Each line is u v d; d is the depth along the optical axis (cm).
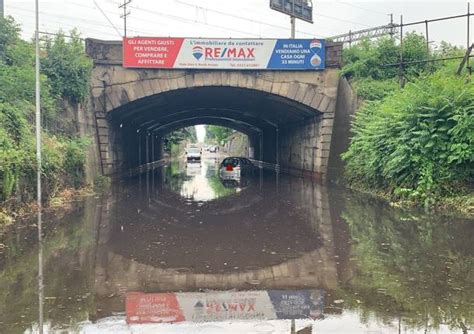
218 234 1245
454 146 1678
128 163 3909
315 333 575
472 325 595
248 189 2583
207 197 2180
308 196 2180
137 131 4594
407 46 2747
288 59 2781
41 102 2064
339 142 2780
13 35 2317
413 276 819
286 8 3675
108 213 1622
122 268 895
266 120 4647
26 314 644
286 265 915
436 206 1697
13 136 1669
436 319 616
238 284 789
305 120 3559
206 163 6419
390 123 2020
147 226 1367
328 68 2844
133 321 618
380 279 804
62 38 2448
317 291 747
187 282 802
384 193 2069
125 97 2700
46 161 1764
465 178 1712
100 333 579
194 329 591
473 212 1569
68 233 1248
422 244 1085
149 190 2491
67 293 738
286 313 647
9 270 873
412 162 1852
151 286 779
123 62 2666
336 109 2866
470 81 1889
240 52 2722
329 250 1042
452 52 2752
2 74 1984
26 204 1590
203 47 2695
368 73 2747
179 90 2773
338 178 2748
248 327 597
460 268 866
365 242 1122
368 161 2167
